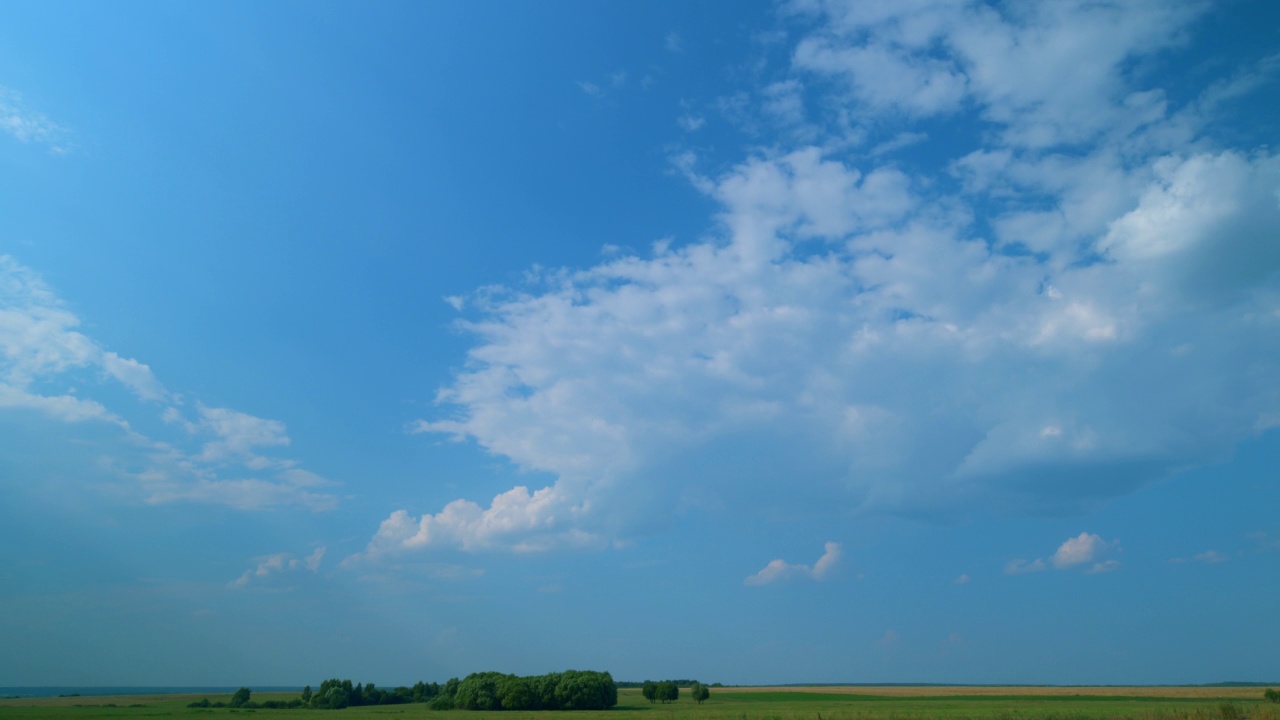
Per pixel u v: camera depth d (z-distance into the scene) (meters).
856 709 113.75
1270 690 112.06
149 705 160.50
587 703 136.62
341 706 152.75
